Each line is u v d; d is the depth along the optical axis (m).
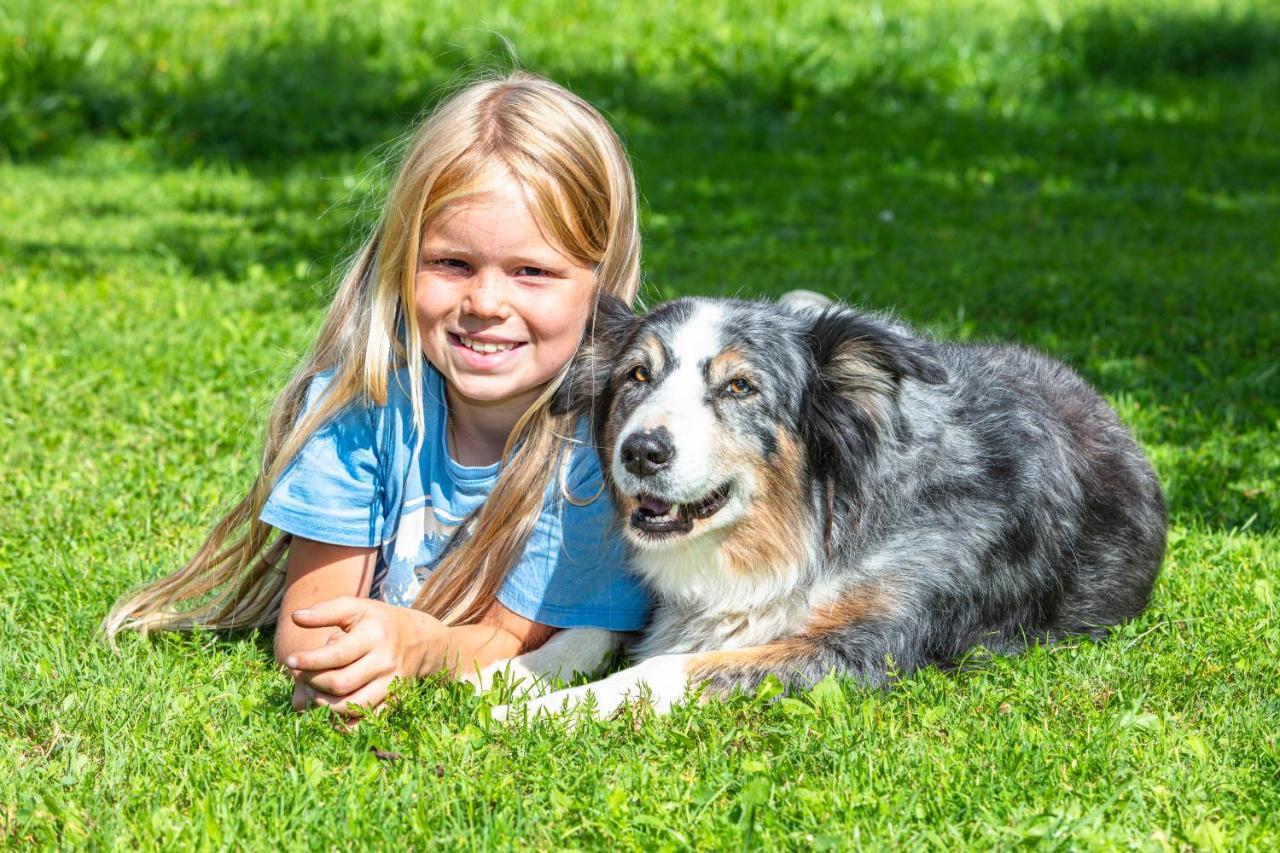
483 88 4.27
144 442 6.41
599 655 4.57
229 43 16.89
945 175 13.84
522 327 4.12
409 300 4.14
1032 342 8.09
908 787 3.46
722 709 3.96
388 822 3.24
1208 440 6.50
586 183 4.20
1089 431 5.14
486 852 3.13
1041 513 4.64
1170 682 4.11
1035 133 15.73
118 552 5.20
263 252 10.62
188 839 3.18
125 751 3.63
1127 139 15.37
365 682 3.84
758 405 4.28
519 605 4.43
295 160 14.69
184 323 8.39
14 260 10.14
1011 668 4.25
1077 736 3.70
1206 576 5.06
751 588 4.45
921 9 19.86
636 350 4.39
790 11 19.22
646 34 18.22
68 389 7.03
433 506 4.41
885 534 4.37
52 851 3.15
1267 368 7.55
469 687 3.99
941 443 4.46
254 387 7.15
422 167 4.08
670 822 3.25
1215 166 14.28
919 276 9.68
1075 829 3.15
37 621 4.59
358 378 4.23
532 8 18.88
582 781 3.46
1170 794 3.36
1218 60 19.75
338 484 4.23
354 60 16.66
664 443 4.05
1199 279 9.62
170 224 11.64
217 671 4.23
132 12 17.61
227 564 4.65
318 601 4.29
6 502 5.67
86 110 15.34
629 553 4.57
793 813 3.32
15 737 3.83
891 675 4.24
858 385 4.38
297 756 3.59
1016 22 19.64
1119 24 19.86
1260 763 3.56
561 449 4.37
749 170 13.96
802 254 10.47
